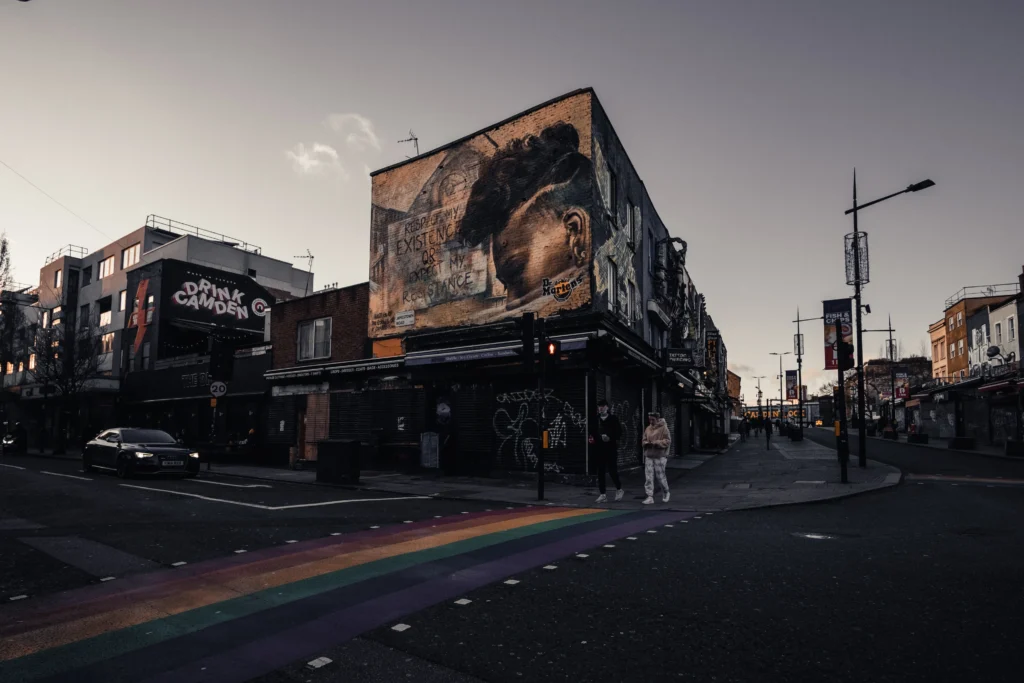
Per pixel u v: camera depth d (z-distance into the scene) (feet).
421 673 12.23
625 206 67.36
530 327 41.81
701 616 15.51
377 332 67.36
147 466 53.36
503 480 54.24
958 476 53.88
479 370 57.47
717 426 174.50
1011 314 123.95
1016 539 24.73
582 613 15.84
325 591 17.93
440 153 64.39
